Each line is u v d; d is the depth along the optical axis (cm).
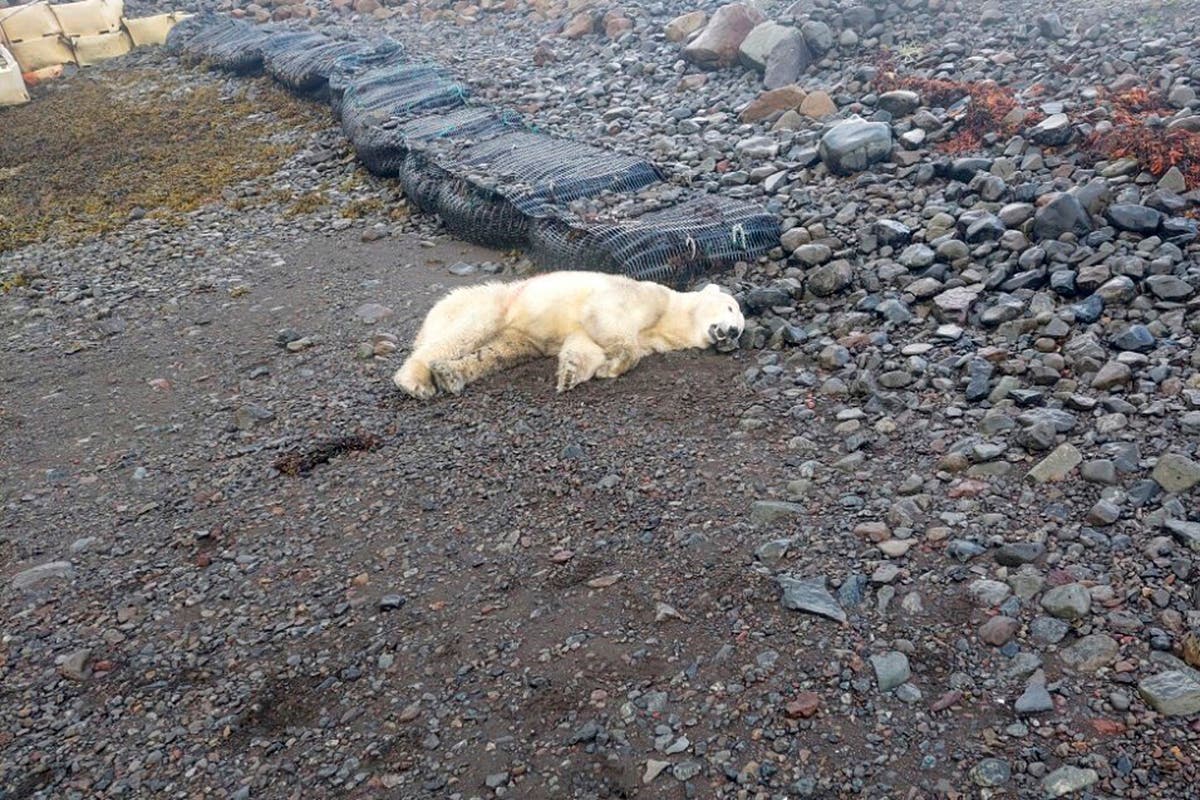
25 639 502
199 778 412
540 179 1003
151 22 2055
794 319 761
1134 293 677
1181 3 1176
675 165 1051
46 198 1323
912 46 1273
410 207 1135
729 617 458
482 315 708
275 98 1612
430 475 607
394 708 435
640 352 722
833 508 527
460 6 2056
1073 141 906
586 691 428
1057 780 361
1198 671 396
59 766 425
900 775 373
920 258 771
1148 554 458
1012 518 499
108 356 846
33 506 625
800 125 1125
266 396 740
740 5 1405
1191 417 542
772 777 378
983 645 426
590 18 1689
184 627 501
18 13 1903
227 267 1029
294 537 564
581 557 514
